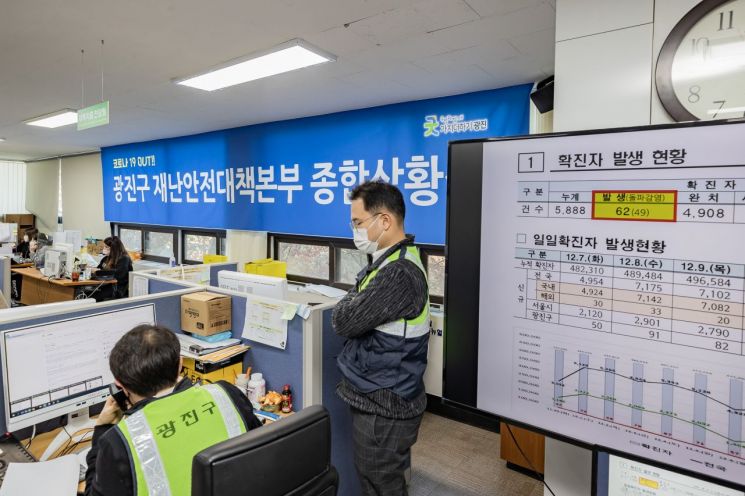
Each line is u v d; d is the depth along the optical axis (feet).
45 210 24.22
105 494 2.93
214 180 15.15
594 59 4.12
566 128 4.26
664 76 3.76
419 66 8.10
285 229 13.23
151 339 3.55
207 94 10.11
